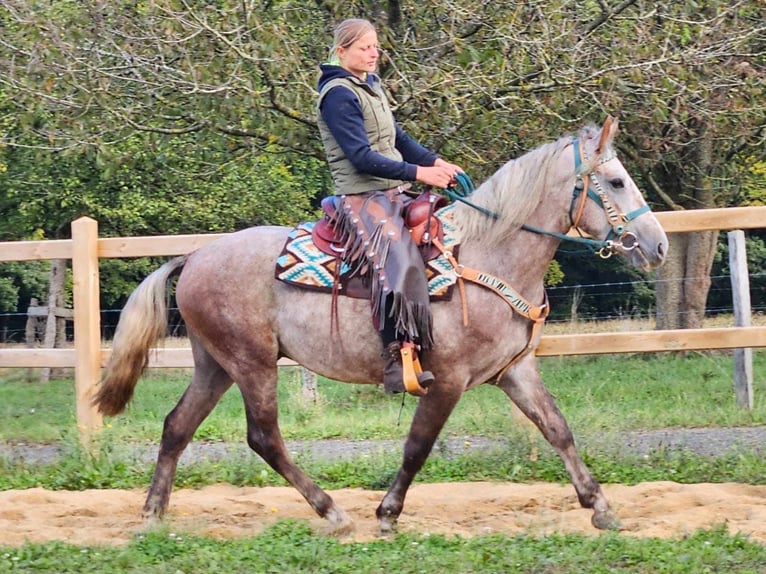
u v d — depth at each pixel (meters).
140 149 15.68
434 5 12.09
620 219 6.75
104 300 28.48
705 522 7.16
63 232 24.77
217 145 14.20
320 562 6.05
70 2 13.34
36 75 12.77
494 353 6.87
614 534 6.46
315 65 12.75
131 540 6.86
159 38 11.99
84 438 10.03
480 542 6.48
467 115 11.84
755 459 9.06
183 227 23.03
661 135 14.49
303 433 11.77
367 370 7.06
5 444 11.39
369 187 6.95
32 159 20.03
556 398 13.77
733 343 8.98
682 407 12.77
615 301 32.94
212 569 5.93
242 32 11.99
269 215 22.28
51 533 7.34
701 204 17.92
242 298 7.25
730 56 12.48
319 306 7.05
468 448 9.70
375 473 9.15
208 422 12.27
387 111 7.02
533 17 11.81
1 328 29.98
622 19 12.59
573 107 12.52
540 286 7.00
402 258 6.66
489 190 6.92
